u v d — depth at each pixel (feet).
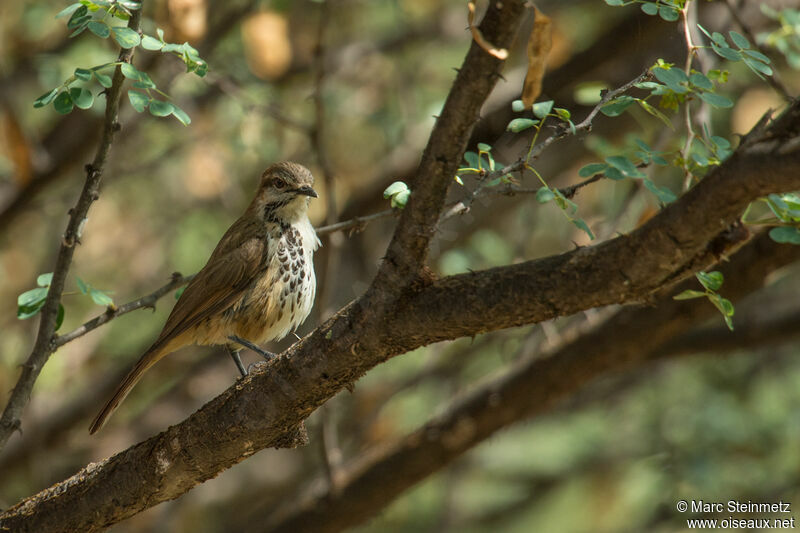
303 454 53.98
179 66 41.01
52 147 48.57
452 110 16.83
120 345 56.13
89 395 50.24
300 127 36.96
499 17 15.81
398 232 18.54
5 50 48.80
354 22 56.34
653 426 54.70
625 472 57.93
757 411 52.47
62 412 49.73
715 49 20.42
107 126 22.22
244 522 53.72
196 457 22.44
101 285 56.49
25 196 48.03
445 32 54.49
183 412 49.49
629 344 36.83
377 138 58.18
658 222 16.60
